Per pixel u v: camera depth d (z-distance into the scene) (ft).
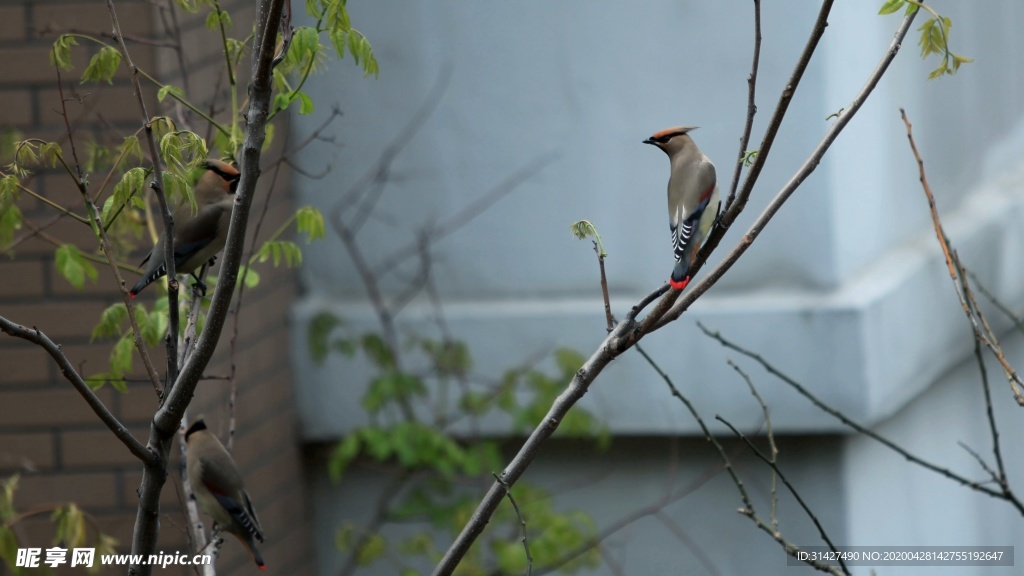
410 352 42.65
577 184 42.19
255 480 39.55
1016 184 52.85
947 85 48.03
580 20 41.57
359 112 42.93
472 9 42.24
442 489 42.78
